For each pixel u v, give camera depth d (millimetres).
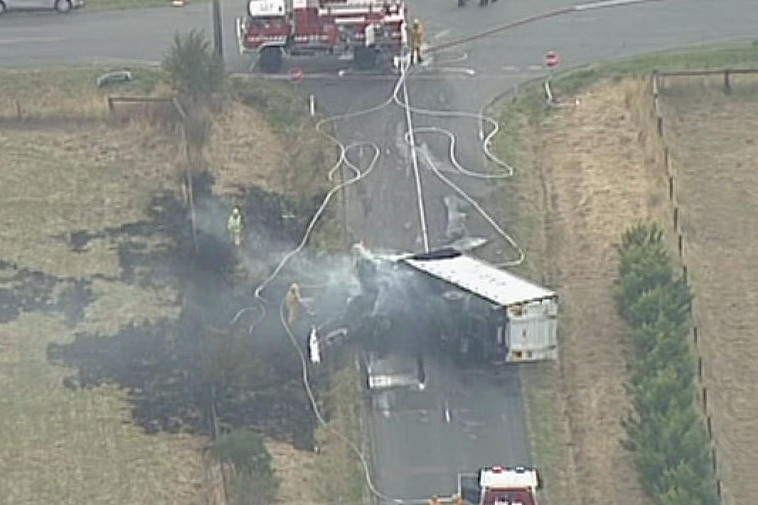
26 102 154125
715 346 125688
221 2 174875
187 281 132750
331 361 124000
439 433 117375
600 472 113750
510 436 117125
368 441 116688
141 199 143250
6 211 141500
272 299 130500
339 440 116562
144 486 112188
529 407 119625
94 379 122312
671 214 138500
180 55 152750
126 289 132000
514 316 121000
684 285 126125
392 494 111938
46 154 149375
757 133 150250
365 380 122000
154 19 172750
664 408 114125
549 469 114312
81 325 128000
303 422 118188
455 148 148625
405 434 117250
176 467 114062
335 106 154875
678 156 147625
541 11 171625
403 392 121000
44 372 123000
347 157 147250
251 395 120438
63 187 144750
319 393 121062
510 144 149125
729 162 146750
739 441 117125
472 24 169250
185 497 111250
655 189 142000
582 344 125125
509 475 108625
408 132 150875
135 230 139250
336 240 136625
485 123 152000
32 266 134625
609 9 171750
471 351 122438
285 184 144500
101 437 116688
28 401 120188
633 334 123312
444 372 122875
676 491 106312
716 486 109562
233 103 154250
